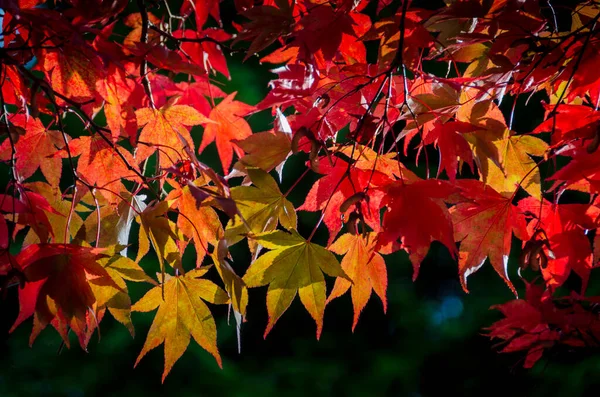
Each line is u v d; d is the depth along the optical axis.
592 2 0.97
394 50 0.96
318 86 1.01
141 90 0.92
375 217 0.94
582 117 0.96
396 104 1.00
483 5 0.92
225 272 0.92
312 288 0.93
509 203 0.96
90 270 0.89
